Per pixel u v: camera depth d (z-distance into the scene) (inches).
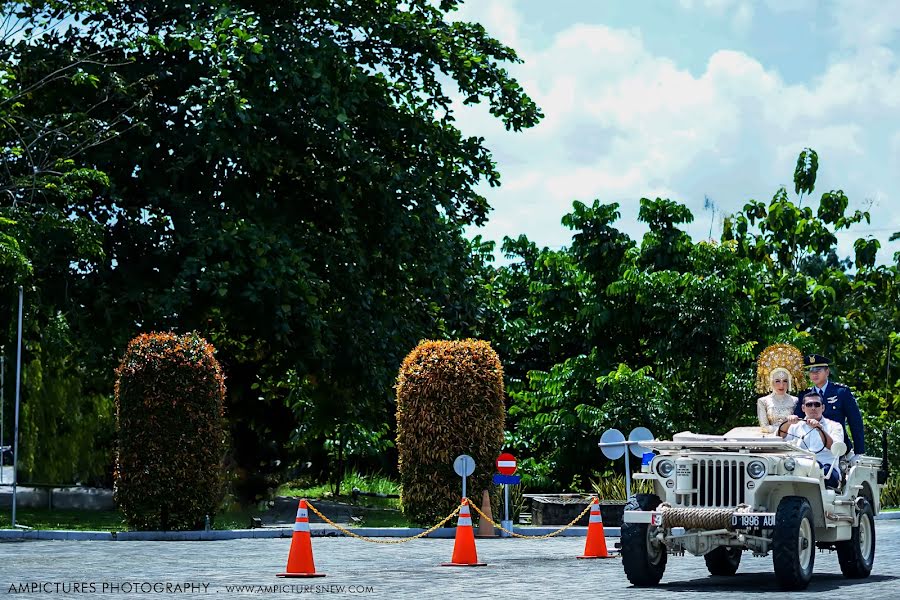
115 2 1065.5
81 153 975.6
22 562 572.4
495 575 532.1
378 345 1040.2
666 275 1147.9
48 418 1103.6
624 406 1107.9
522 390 1298.0
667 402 1119.6
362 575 529.0
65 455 1111.6
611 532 824.9
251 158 972.6
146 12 1058.1
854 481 520.4
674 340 1140.5
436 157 1151.6
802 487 482.3
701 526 466.6
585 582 499.2
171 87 1040.8
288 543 711.1
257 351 1131.3
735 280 1195.3
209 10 1002.7
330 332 1000.2
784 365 544.4
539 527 839.1
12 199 952.3
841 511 506.6
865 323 1553.9
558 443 1144.2
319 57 994.1
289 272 936.9
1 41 1013.8
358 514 987.3
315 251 1042.7
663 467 483.5
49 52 1035.9
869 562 529.7
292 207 1066.1
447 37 1115.9
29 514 918.4
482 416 837.8
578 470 1153.4
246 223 961.5
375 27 1085.1
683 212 1222.9
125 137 1007.0
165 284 970.7
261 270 933.8
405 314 1129.4
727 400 1151.0
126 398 778.8
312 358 1008.9
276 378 1129.4
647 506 482.6
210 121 922.1
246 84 988.6
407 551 673.0
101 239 938.7
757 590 461.7
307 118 1011.9
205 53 987.3
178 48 978.7
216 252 957.2
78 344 970.1
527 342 1277.1
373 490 1371.8
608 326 1207.6
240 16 984.3
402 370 855.1
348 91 1029.8
